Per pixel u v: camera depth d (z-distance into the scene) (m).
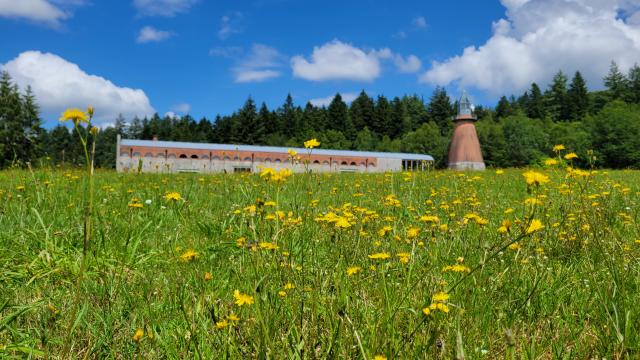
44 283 3.27
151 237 4.56
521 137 93.31
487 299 2.57
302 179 7.53
